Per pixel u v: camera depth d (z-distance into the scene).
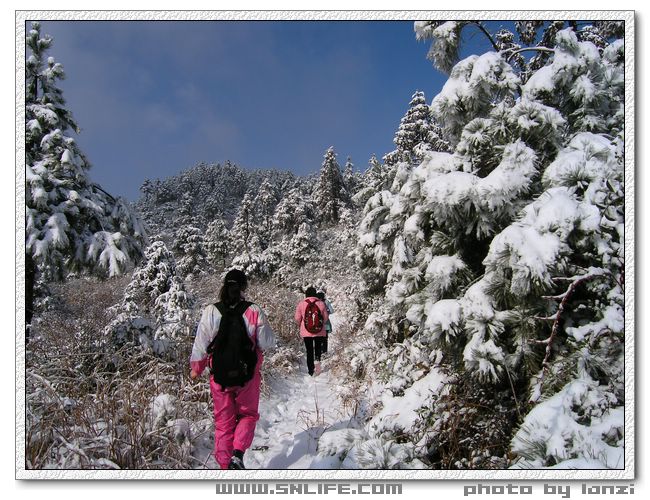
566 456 2.18
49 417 3.19
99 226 5.34
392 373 4.30
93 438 3.02
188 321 6.23
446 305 3.09
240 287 3.28
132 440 3.15
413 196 4.10
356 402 4.46
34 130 4.79
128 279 12.12
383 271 6.58
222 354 3.08
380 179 10.08
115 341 5.20
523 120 3.42
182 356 5.40
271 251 21.58
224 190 90.31
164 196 85.94
